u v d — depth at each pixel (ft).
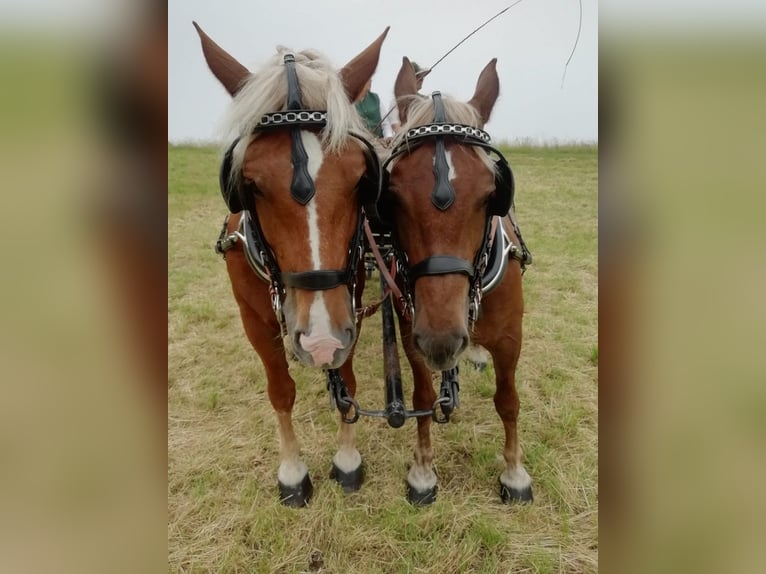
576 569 7.84
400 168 7.11
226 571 7.95
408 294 7.64
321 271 6.32
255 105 6.43
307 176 6.21
